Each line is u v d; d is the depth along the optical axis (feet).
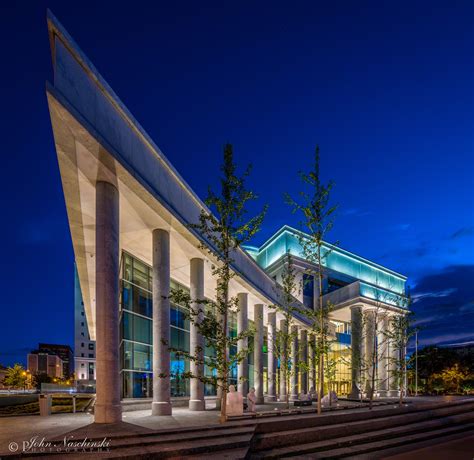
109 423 41.88
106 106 42.52
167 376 58.18
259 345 99.81
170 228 61.31
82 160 43.32
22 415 55.42
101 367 43.06
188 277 89.97
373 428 51.98
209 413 60.13
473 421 66.64
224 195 50.72
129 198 53.21
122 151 44.93
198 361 49.90
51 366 433.89
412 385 193.26
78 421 46.52
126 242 71.31
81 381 267.39
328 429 46.37
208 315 50.26
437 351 214.28
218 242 51.42
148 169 51.03
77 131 38.06
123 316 72.49
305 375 134.10
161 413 56.24
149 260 79.71
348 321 175.01
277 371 114.32
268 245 175.83
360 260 184.85
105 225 46.70
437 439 52.54
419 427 55.47
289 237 158.40
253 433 40.75
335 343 177.58
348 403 92.68
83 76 38.88
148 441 33.55
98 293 44.93
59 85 35.04
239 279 84.17
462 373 190.08
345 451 42.14
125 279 74.90
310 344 73.15
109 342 43.68
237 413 56.39
